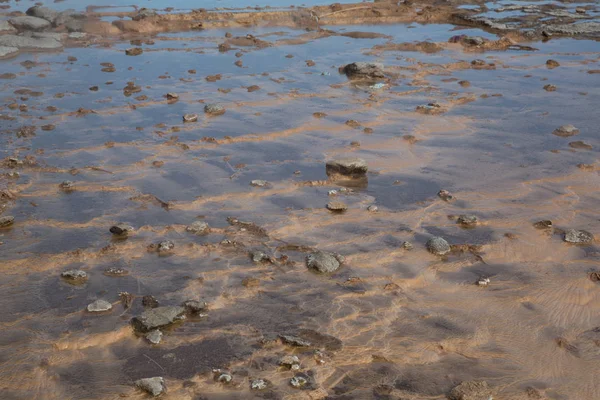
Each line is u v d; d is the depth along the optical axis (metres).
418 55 8.41
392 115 6.40
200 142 5.79
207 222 4.71
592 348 3.80
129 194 5.02
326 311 4.00
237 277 4.24
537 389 3.58
